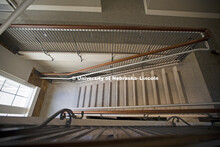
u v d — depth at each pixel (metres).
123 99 3.83
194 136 0.38
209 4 3.77
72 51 3.10
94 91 4.33
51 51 3.07
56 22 3.47
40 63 4.15
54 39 2.84
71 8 3.70
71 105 4.47
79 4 3.70
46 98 4.58
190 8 3.88
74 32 2.94
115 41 2.94
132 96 3.79
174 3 3.77
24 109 3.52
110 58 3.35
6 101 2.99
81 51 3.09
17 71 3.21
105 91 4.18
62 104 4.52
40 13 3.51
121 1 4.23
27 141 0.44
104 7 3.97
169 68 3.92
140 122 1.73
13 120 1.02
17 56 3.20
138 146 0.33
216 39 3.45
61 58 3.28
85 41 2.92
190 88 3.30
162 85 3.75
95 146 0.36
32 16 3.44
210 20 3.87
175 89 3.59
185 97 3.35
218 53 3.24
